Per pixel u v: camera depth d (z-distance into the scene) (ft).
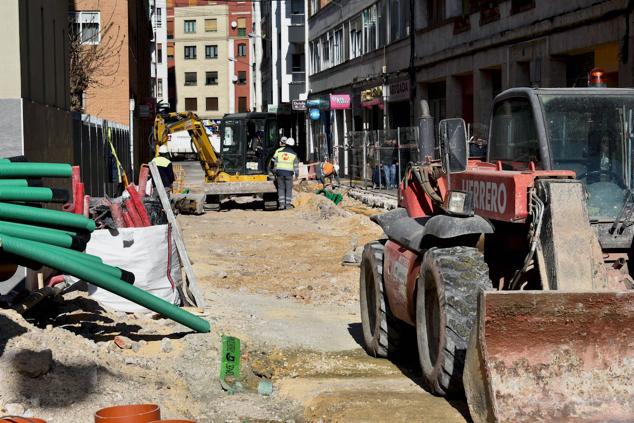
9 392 23.79
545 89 28.19
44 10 46.42
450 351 25.23
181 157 304.09
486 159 32.17
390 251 31.50
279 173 102.83
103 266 29.99
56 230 28.50
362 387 28.89
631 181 26.99
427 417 24.70
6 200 27.94
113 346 30.99
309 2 214.90
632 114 27.50
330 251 65.21
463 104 111.04
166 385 27.91
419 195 32.73
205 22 370.32
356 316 41.34
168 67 384.06
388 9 139.74
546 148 27.35
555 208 24.09
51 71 48.57
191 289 39.75
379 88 143.23
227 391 28.86
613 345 22.72
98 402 24.72
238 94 371.97
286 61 235.40
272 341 35.37
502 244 27.61
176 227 39.04
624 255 25.94
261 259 60.80
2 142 37.91
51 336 27.73
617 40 70.13
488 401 22.16
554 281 23.70
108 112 128.57
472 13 102.12
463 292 25.35
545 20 81.82
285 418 26.58
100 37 126.82
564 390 22.44
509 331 22.38
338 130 181.16
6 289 35.01
